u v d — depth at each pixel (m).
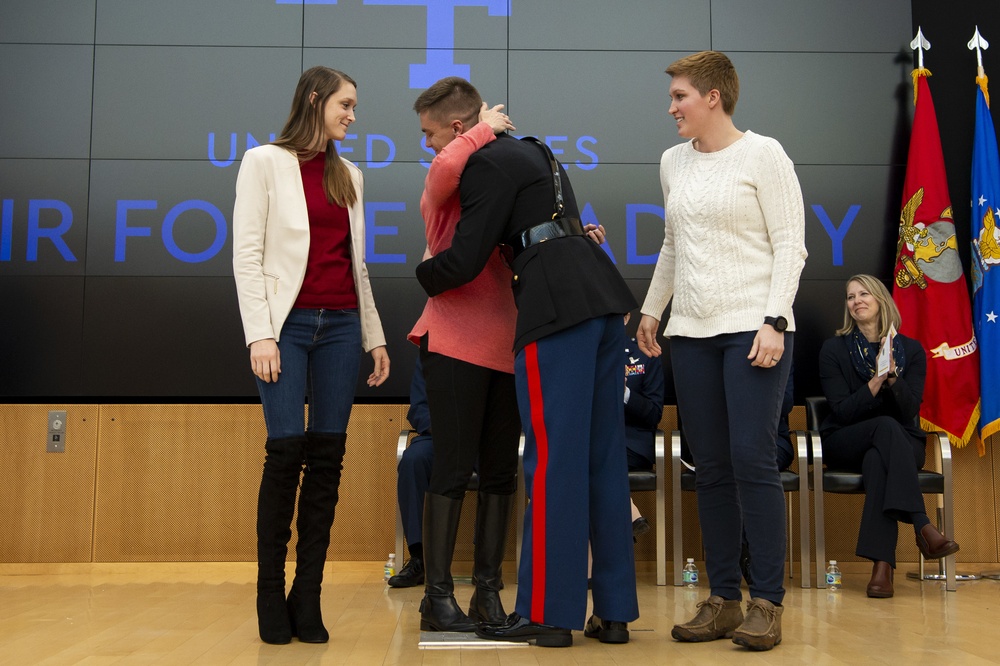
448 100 2.25
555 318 2.00
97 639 2.20
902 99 4.20
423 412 3.56
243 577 3.63
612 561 2.12
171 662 1.90
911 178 4.04
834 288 4.10
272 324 2.15
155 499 3.88
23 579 3.59
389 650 2.03
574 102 4.18
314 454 2.23
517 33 4.20
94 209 4.05
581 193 4.14
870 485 3.30
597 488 2.12
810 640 2.22
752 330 2.15
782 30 4.21
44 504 3.87
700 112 2.25
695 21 4.21
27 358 3.97
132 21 4.12
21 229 4.02
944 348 3.90
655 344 2.47
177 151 4.09
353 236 2.30
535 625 2.07
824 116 4.19
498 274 2.23
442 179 2.11
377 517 3.90
